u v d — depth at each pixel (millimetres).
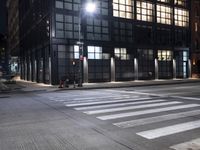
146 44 41125
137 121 8766
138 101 14359
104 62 36375
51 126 8227
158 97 16344
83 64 34031
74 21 33531
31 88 26812
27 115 10352
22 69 59250
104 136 6906
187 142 6262
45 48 35562
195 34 48844
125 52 38719
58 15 32219
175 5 45469
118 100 15023
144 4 41219
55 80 31797
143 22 40844
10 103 14523
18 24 69312
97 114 10258
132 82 35688
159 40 43062
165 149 5738
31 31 46000
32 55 45562
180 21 46562
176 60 45562
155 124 8281
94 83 34250
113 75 37031
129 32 39188
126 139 6582
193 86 26656
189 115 9789
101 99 15703
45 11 34812
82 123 8586
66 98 16734
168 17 44688
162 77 43438
